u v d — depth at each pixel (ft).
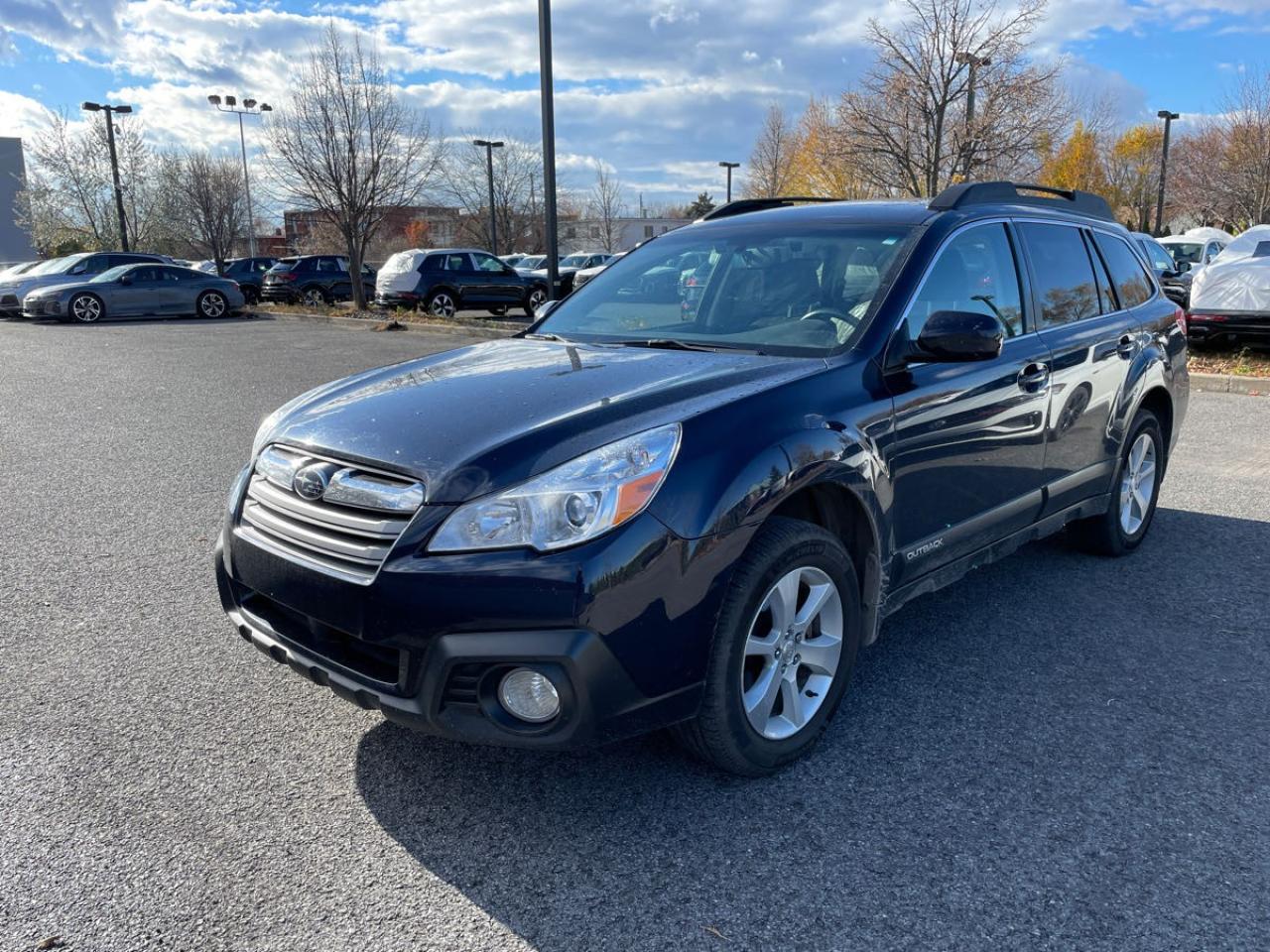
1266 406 31.37
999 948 7.46
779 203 15.72
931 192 55.06
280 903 8.06
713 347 11.71
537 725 8.41
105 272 76.48
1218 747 10.43
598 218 227.81
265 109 150.82
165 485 21.99
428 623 8.21
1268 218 94.27
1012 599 14.83
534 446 8.54
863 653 12.94
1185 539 17.75
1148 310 16.85
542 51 47.93
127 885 8.27
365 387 10.91
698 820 9.20
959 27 52.60
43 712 11.30
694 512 8.57
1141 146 158.71
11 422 30.07
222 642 13.32
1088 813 9.21
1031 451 13.21
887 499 10.60
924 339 10.78
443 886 8.30
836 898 8.06
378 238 186.60
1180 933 7.58
